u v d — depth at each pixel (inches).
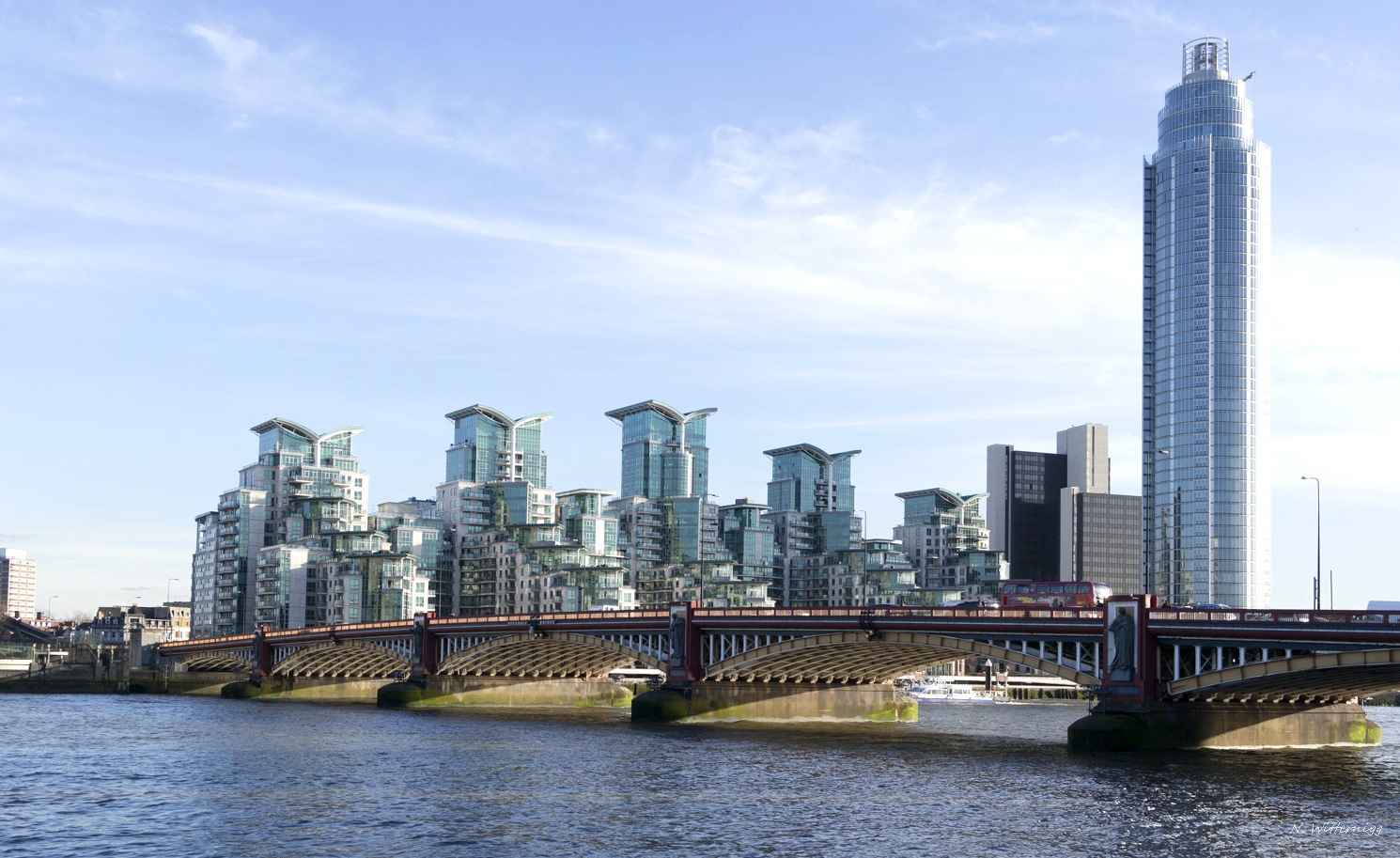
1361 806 3257.9
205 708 7317.9
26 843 2864.2
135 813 3221.0
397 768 4065.0
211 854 2746.1
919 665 5816.9
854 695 6235.2
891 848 2797.7
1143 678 4303.6
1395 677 3998.5
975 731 5792.3
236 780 3791.8
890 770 3986.2
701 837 2906.0
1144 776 3779.5
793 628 5349.4
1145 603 4303.6
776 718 5974.4
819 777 3816.4
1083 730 4325.8
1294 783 3646.7
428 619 7426.2
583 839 2883.9
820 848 2797.7
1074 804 3299.7
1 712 6781.5
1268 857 2714.1
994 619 4699.8
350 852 2755.9
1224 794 3454.7
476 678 7416.3
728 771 3973.9
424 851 2763.3
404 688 7308.1
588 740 4948.3
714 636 5856.3
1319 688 4345.5
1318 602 5433.1
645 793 3511.3
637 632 6097.4
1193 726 4387.3
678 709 5733.3
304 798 3442.4
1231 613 4227.4
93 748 4704.7
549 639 6599.4
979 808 3255.4
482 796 3464.6
